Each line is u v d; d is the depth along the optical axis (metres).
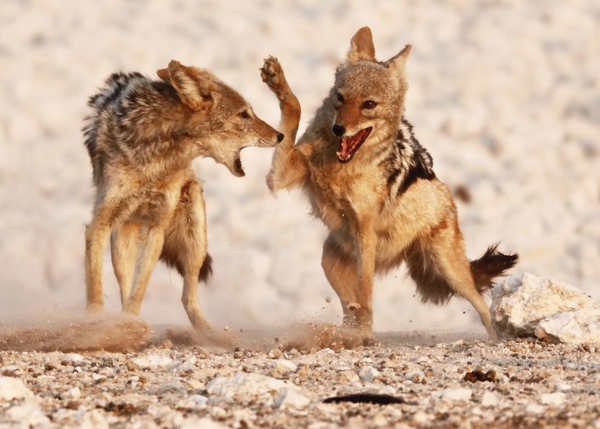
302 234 22.80
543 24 37.09
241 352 9.52
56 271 19.38
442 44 35.59
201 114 10.91
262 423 5.50
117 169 10.66
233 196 24.67
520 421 5.57
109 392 6.67
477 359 8.69
